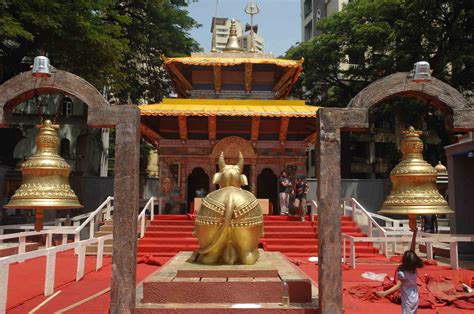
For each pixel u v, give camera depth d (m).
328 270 6.14
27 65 25.59
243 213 8.32
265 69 23.95
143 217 17.56
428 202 6.72
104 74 25.80
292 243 17.16
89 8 22.78
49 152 6.89
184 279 7.27
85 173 35.19
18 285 10.25
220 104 22.33
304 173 22.30
